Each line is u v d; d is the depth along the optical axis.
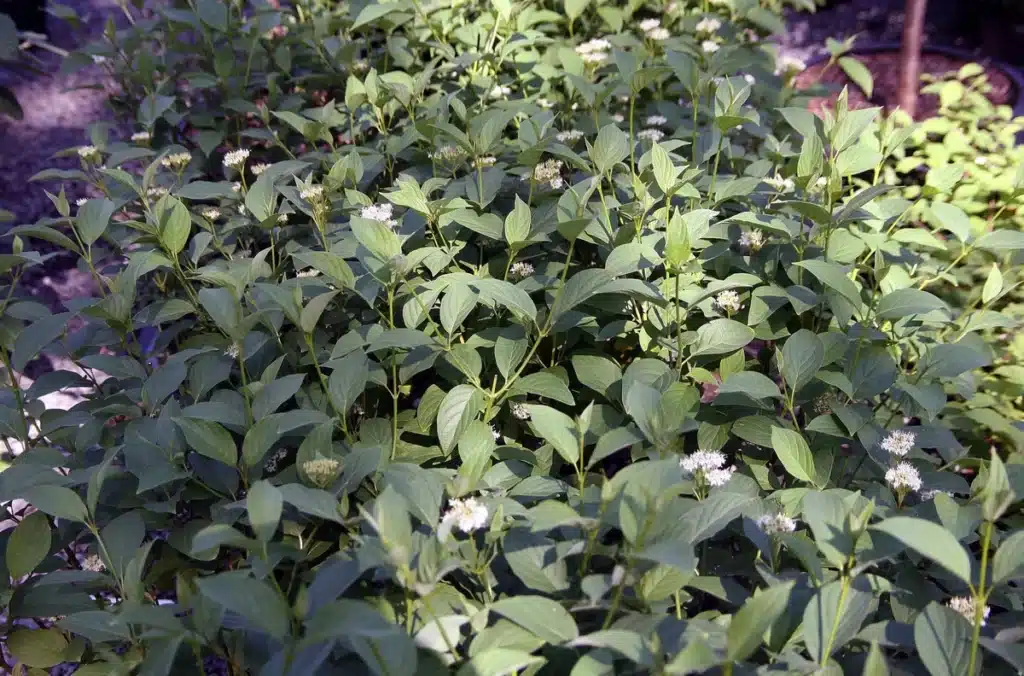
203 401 1.08
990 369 1.38
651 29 1.71
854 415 0.98
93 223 1.16
